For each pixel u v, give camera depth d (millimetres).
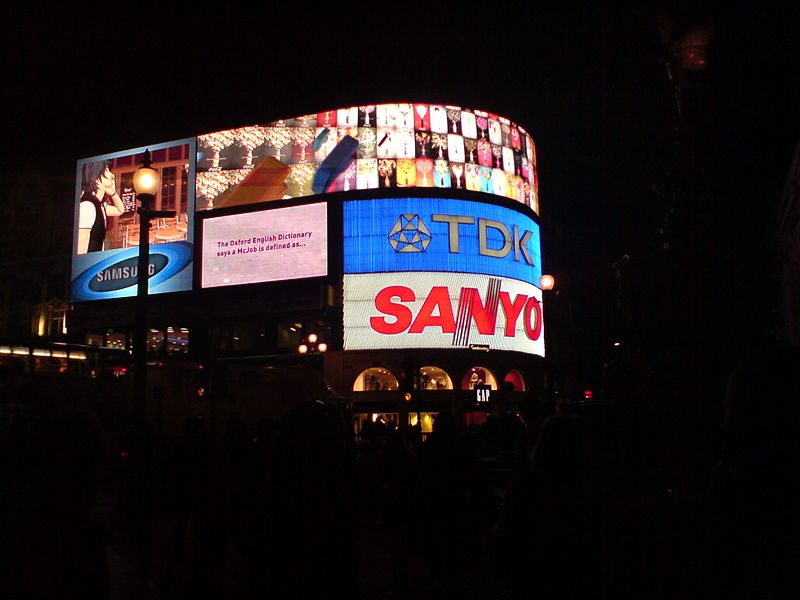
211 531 8516
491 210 53125
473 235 51812
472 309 50312
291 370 26234
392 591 9148
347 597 4078
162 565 10695
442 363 49781
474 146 54000
